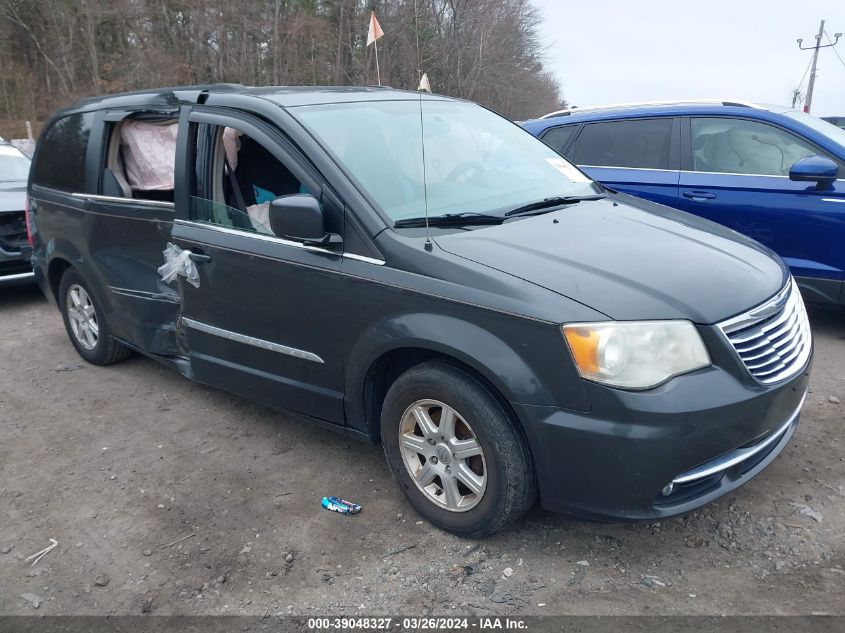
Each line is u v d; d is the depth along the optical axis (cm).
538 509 321
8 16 3444
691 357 255
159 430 418
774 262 322
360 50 3067
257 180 371
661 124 593
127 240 429
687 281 273
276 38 3072
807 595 260
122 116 435
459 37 3073
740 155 550
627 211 365
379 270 296
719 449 255
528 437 264
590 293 260
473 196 350
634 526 306
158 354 443
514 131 442
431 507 307
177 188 385
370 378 315
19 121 3388
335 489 346
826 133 523
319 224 302
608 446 250
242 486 353
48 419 441
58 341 592
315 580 282
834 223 496
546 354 256
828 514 307
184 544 309
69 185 477
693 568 279
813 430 381
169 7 3203
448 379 282
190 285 382
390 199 318
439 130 387
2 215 671
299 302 327
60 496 353
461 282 276
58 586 287
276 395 361
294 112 342
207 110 374
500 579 278
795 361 289
